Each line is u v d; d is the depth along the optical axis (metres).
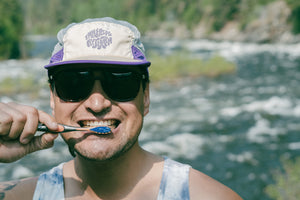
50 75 1.28
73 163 1.39
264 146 9.34
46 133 1.08
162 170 1.28
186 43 52.34
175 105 14.66
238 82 19.73
